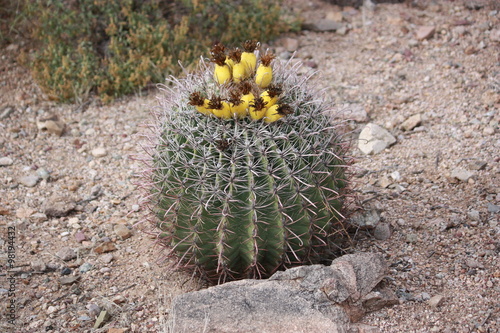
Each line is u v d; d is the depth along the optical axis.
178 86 1.47
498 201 1.69
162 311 1.43
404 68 2.39
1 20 2.60
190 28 2.59
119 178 2.00
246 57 1.37
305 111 1.35
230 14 2.54
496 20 2.60
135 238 1.72
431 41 2.54
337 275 1.33
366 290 1.34
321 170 1.34
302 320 1.25
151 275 1.57
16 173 2.01
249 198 1.29
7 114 2.27
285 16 2.77
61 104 2.34
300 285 1.31
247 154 1.28
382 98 2.24
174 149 1.31
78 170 2.04
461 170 1.83
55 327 1.40
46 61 2.41
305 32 2.71
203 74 1.44
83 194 1.92
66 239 1.72
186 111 1.33
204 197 1.29
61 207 1.82
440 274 1.46
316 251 1.43
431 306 1.36
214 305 1.29
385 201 1.77
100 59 2.46
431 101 2.19
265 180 1.29
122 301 1.48
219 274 1.42
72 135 2.20
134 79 2.34
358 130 2.11
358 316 1.32
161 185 1.36
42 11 2.46
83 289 1.53
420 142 2.02
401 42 2.56
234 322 1.25
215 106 1.27
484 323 1.30
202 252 1.37
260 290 1.31
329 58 2.50
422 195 1.78
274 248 1.35
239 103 1.28
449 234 1.60
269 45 2.60
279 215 1.30
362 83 2.33
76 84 2.34
